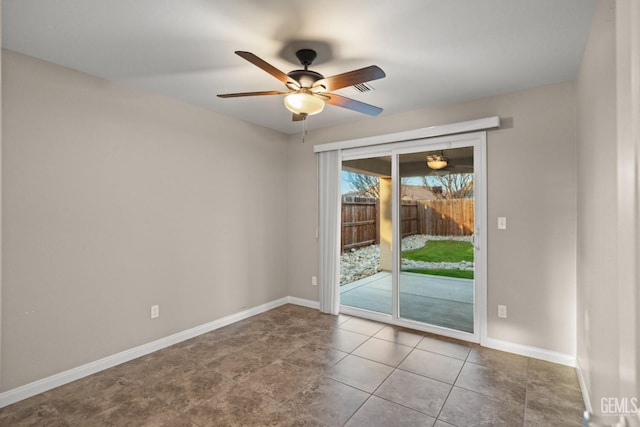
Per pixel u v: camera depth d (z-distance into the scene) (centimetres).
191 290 350
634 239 76
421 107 359
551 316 295
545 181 298
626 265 84
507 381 261
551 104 296
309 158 452
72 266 265
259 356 305
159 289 322
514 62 257
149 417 219
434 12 196
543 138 299
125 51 240
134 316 304
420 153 371
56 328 256
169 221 331
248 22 206
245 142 410
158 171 322
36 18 201
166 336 328
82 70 269
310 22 205
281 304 462
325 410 226
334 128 428
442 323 358
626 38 88
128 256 299
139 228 307
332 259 421
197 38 223
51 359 253
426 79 288
